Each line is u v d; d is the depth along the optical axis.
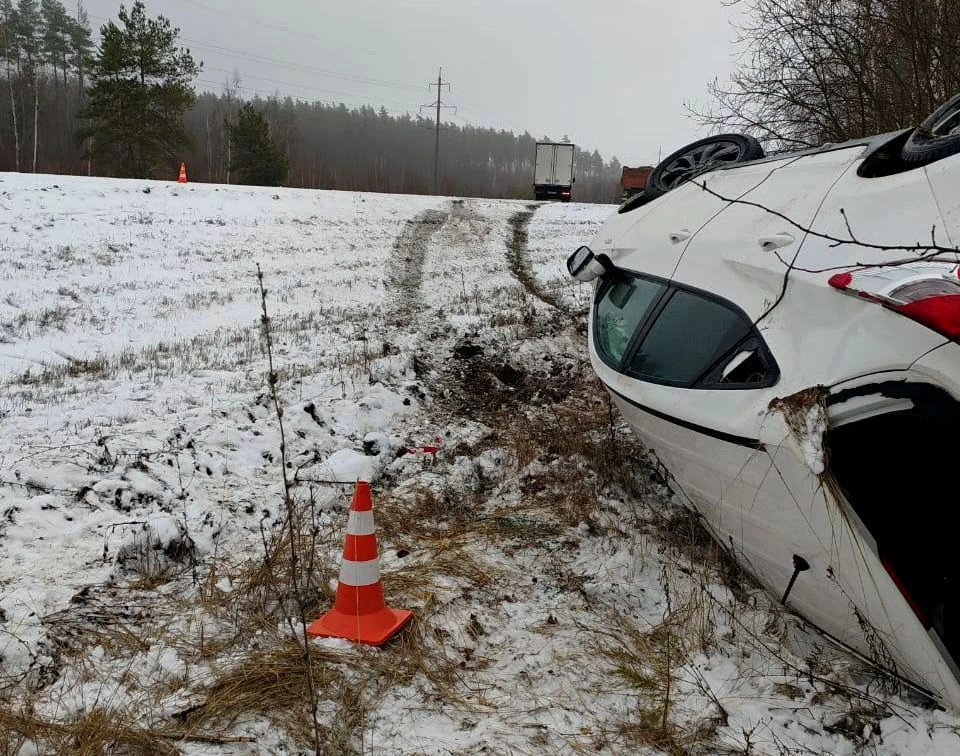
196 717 2.91
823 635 3.42
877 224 3.08
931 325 2.41
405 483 5.81
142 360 10.58
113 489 5.05
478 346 10.50
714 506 3.65
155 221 21.33
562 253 21.91
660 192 5.54
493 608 3.90
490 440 6.91
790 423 2.79
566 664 3.40
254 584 3.93
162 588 4.00
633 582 4.18
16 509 4.64
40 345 11.15
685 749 2.83
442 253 21.42
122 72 44.34
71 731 2.81
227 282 16.53
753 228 3.74
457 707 3.08
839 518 2.71
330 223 24.30
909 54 9.91
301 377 8.79
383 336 12.04
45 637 3.34
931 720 2.81
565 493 5.47
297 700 3.06
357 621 3.57
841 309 2.84
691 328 3.75
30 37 71.69
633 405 3.99
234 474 5.70
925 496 2.87
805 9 10.62
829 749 2.81
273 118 94.19
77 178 25.33
